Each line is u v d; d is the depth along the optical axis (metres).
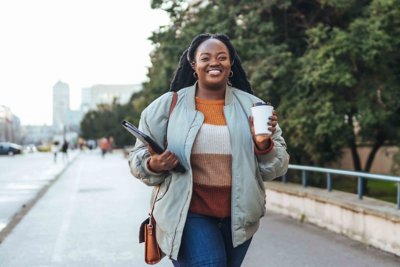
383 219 6.92
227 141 3.13
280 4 14.14
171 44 15.62
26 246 7.71
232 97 3.27
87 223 9.76
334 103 12.70
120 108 88.62
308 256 6.83
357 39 12.20
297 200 9.82
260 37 14.08
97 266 6.51
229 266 3.24
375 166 21.52
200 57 3.23
